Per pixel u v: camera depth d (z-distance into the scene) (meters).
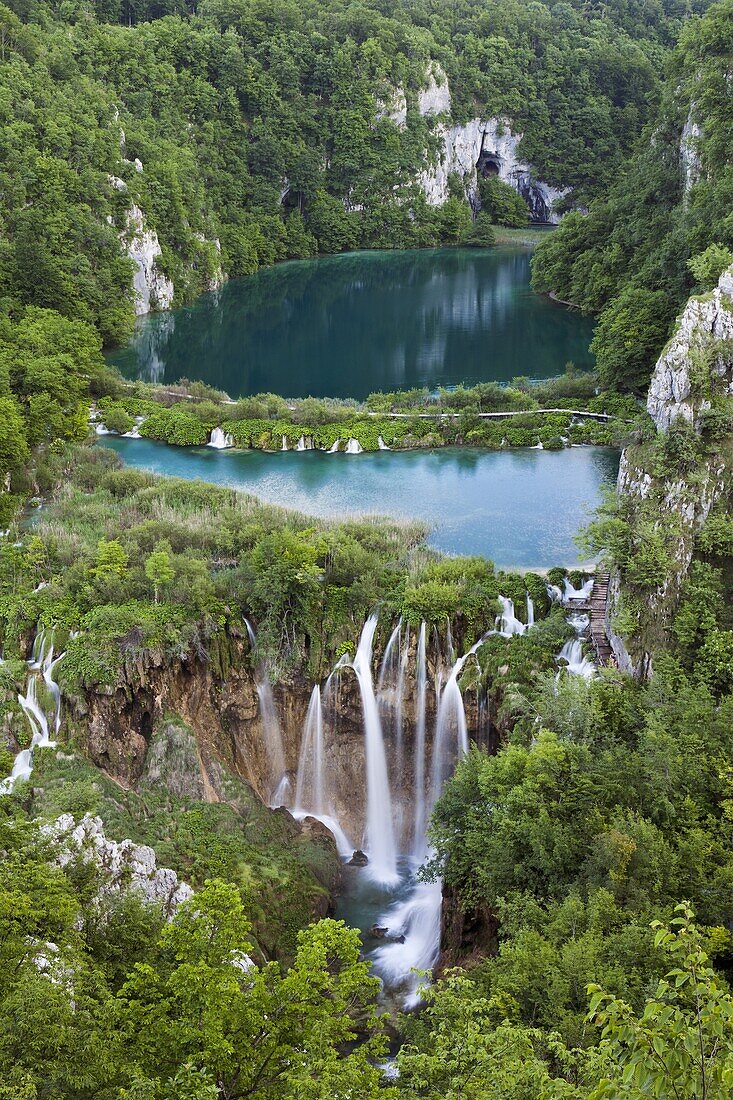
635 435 70.69
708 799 44.12
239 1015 27.34
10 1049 23.75
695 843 39.81
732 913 36.97
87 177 174.00
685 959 18.52
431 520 83.25
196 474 97.25
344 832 61.94
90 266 161.00
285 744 64.06
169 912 39.50
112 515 78.94
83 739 58.69
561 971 34.59
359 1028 44.00
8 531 77.75
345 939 29.12
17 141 162.88
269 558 65.88
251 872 51.44
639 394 112.06
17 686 59.88
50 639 62.38
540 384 120.50
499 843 43.19
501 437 103.94
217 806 55.28
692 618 54.75
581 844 41.84
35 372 101.12
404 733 63.28
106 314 153.62
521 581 67.00
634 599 57.97
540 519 83.38
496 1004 29.67
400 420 107.38
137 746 59.19
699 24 159.25
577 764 45.03
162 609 63.09
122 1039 26.86
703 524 58.66
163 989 29.03
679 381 62.44
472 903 44.94
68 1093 24.02
